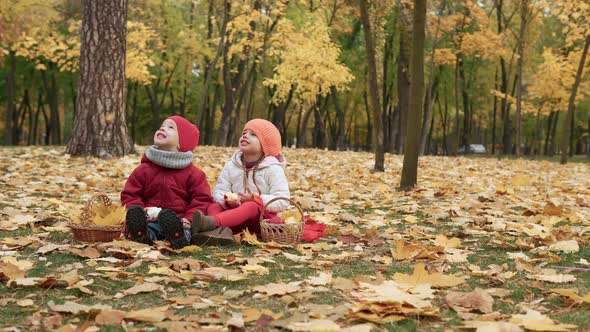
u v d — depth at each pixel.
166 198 4.28
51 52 19.16
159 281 3.03
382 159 11.06
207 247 3.95
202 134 37.25
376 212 5.88
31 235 4.22
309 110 25.12
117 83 11.12
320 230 4.51
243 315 2.44
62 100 36.06
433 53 23.02
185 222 4.12
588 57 27.28
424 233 4.64
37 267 3.32
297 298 2.73
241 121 32.69
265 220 4.21
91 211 4.12
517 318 2.38
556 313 2.56
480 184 9.10
